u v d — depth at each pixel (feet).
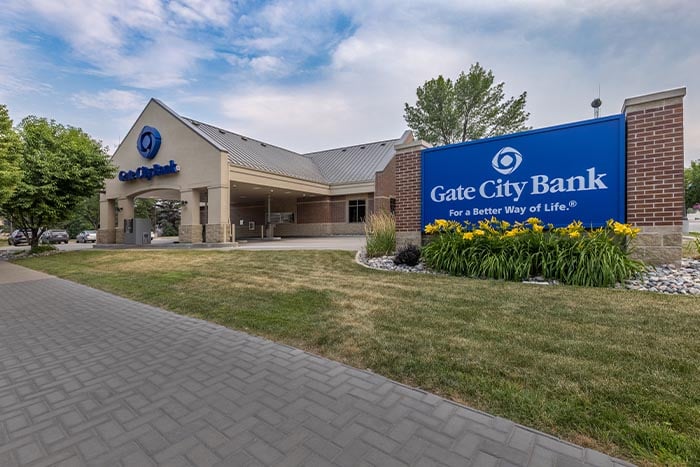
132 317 16.33
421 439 6.48
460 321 12.78
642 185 19.88
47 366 10.69
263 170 66.69
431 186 27.66
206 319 15.46
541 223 22.88
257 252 38.11
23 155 50.52
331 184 83.46
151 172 64.80
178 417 7.57
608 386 7.82
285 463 5.91
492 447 6.16
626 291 16.16
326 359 10.50
